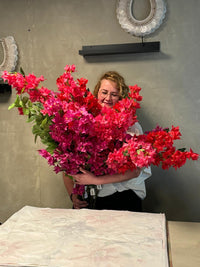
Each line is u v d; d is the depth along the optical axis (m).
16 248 1.31
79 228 1.53
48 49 2.77
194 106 2.60
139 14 2.58
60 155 1.61
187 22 2.54
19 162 2.96
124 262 1.19
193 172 2.67
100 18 2.66
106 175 1.95
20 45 2.81
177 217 2.73
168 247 1.38
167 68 2.60
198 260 1.25
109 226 1.55
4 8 2.80
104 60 2.69
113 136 1.58
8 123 2.93
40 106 1.59
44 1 2.73
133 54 2.64
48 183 2.93
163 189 2.73
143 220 1.64
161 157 1.64
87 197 2.05
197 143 2.63
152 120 2.67
